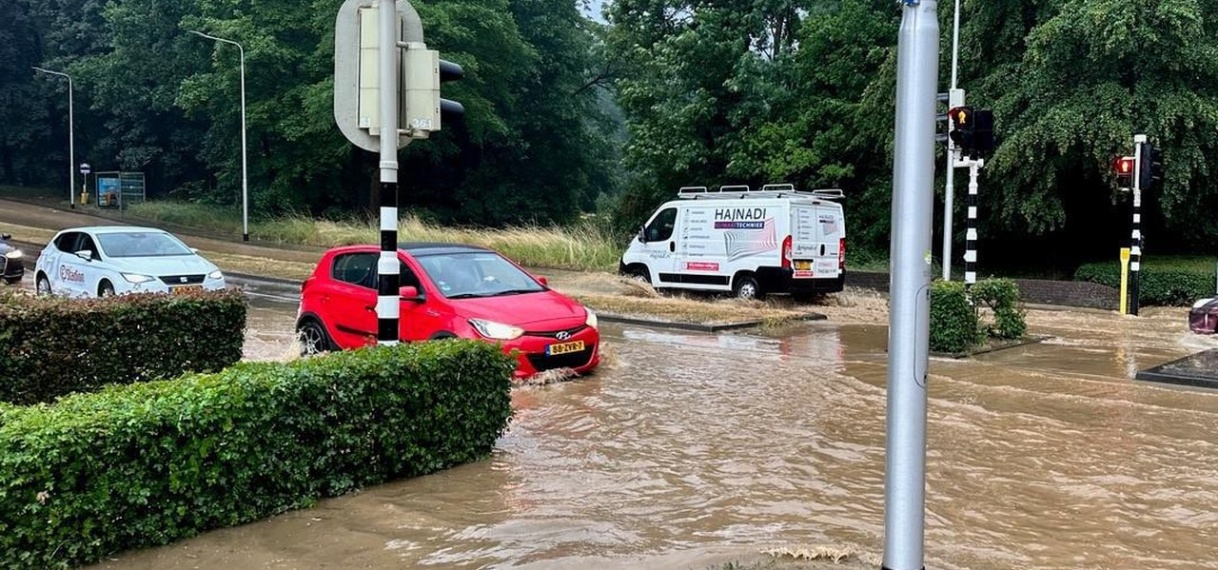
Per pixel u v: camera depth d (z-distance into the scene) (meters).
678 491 6.02
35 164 56.28
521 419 8.13
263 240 35.75
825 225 18.45
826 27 29.00
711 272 18.89
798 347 12.92
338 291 10.91
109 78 47.62
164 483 4.91
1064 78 21.70
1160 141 20.69
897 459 3.18
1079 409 8.55
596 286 20.11
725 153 30.56
